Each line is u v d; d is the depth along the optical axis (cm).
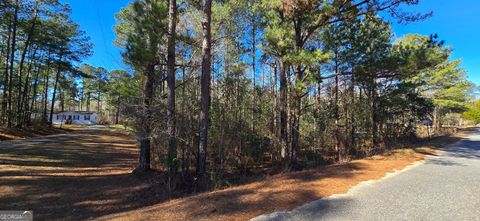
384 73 1039
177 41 981
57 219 584
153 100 892
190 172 965
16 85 2427
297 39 1029
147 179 895
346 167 822
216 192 560
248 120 1310
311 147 1513
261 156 1308
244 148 1228
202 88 873
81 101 5581
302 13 942
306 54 874
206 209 450
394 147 1512
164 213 446
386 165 870
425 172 778
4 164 1048
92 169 1084
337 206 467
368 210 450
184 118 975
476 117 4831
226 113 1163
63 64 2794
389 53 1130
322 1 920
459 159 1055
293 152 1127
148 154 974
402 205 477
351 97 1658
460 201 503
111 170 1077
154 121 870
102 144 1972
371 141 1728
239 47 1324
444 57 973
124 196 759
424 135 2714
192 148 970
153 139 922
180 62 1130
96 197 745
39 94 3678
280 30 898
